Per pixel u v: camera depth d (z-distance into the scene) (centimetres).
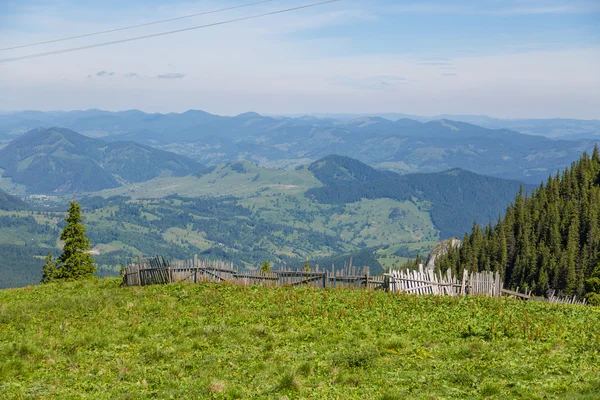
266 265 5606
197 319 2569
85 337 2252
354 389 1599
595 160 19775
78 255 7431
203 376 1775
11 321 2642
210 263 3838
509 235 16625
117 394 1642
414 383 1619
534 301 3027
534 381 1563
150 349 2098
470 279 3306
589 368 1662
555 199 18188
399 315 2573
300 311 2669
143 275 3812
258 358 1958
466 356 1914
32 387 1723
